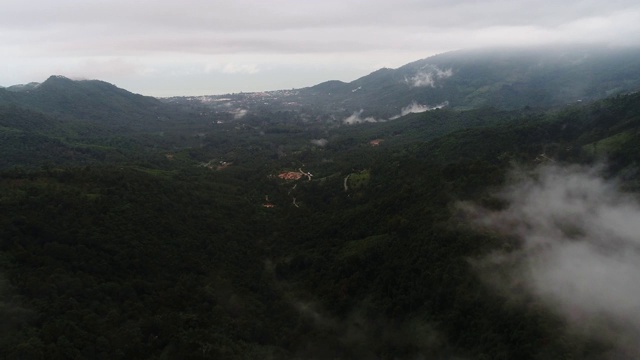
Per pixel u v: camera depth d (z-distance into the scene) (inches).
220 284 3528.5
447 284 3024.1
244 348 2896.2
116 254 3196.4
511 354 2416.3
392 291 3336.6
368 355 3006.9
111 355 2335.1
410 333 3002.0
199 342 2674.7
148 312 2829.7
